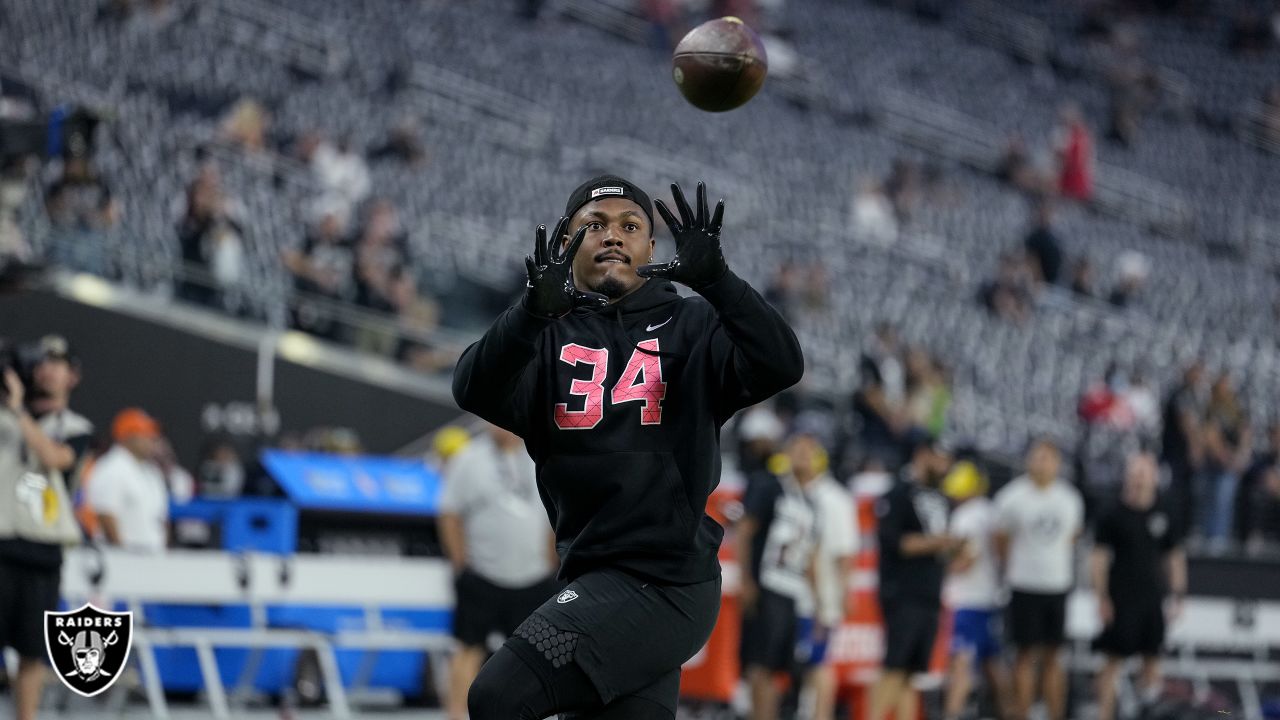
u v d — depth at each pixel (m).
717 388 15.64
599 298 14.94
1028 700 42.75
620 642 15.03
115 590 34.94
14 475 27.52
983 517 44.44
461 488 34.66
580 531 15.73
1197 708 42.81
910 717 38.84
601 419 15.45
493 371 14.95
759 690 36.72
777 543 36.81
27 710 27.61
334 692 37.44
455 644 34.78
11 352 28.08
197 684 39.50
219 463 46.44
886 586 38.38
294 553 39.59
